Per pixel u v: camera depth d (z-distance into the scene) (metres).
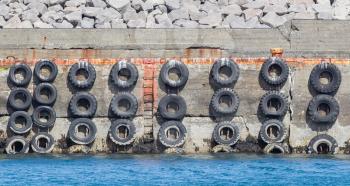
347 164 115.69
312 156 120.88
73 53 124.44
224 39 125.00
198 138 122.88
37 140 122.50
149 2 130.50
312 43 125.50
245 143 122.81
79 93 122.88
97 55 124.38
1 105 123.44
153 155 121.31
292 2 132.12
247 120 123.00
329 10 130.88
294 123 123.00
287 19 129.12
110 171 111.62
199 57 124.38
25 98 123.19
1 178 108.19
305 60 123.25
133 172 111.06
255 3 130.88
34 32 124.94
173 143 122.31
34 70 123.44
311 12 130.50
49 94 123.06
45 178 108.19
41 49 124.56
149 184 105.62
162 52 124.62
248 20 129.00
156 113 123.06
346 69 123.25
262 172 111.25
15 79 123.25
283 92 123.00
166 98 122.69
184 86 123.06
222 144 122.44
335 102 122.62
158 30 124.94
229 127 122.25
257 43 125.31
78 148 122.25
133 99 122.69
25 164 115.50
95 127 122.81
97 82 123.38
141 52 124.56
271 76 122.88
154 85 123.19
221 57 124.00
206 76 123.06
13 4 131.12
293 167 113.81
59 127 123.25
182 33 125.00
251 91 123.00
